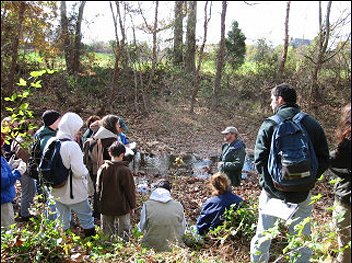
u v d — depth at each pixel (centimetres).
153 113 1719
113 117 620
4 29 1583
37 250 373
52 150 494
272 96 407
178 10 1892
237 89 1967
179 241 491
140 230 505
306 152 368
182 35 2006
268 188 394
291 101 397
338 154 348
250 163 1188
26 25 1602
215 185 534
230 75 2041
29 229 467
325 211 665
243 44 2252
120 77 1828
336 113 1812
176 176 1040
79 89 1769
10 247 371
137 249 447
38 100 1616
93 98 1780
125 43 1692
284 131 377
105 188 534
